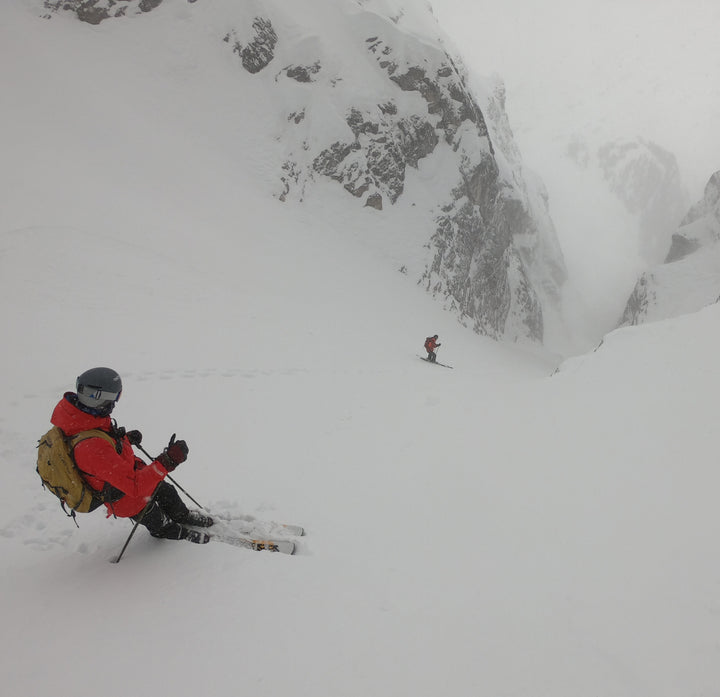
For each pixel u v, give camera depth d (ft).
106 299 58.08
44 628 9.82
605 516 14.08
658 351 30.66
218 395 33.94
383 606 10.47
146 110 151.12
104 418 11.25
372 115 185.57
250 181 151.84
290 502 16.62
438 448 21.75
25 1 167.53
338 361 55.88
